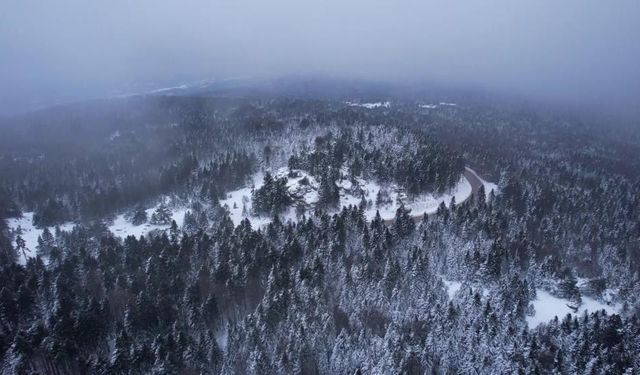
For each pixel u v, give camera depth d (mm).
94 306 87000
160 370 74312
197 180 176625
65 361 79562
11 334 82875
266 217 150250
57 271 105500
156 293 94312
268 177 156250
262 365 76375
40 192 183875
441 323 82000
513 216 138625
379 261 105938
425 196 162625
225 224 131625
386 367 72000
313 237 114500
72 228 155750
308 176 164875
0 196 174625
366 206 153250
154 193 180750
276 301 86688
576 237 129625
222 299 95188
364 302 89688
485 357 73750
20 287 93062
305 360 77188
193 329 86062
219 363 79625
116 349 77000
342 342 77375
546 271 102938
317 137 195000
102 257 112375
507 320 83312
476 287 96938
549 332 81875
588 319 85375
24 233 153875
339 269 100812
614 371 72562
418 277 96312
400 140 199125
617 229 136750
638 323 87312
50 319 84375
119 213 170875
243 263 101312
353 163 170250
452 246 110750
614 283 107062
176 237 130375
